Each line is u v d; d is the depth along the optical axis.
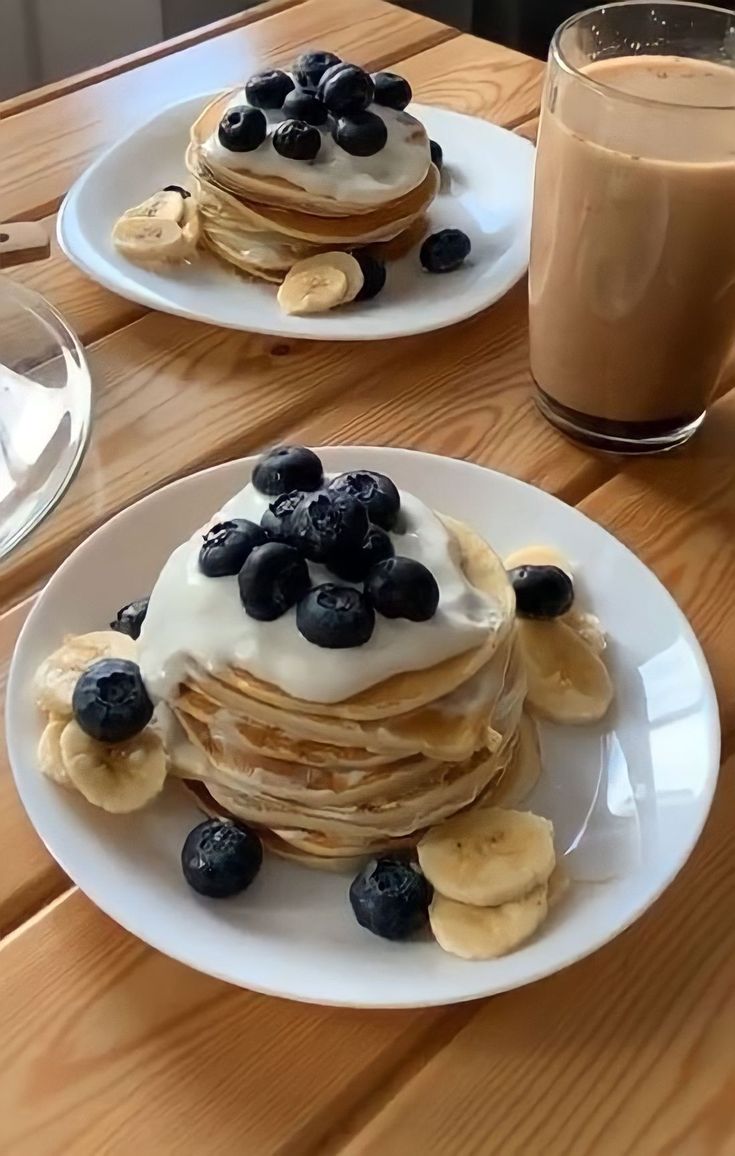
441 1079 0.27
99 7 1.03
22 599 0.37
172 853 0.30
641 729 0.33
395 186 0.48
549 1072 0.27
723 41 0.41
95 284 0.49
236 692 0.28
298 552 0.28
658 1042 0.27
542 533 0.37
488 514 0.38
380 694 0.28
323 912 0.29
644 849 0.30
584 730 0.33
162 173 0.54
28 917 0.29
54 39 1.03
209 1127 0.26
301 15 0.67
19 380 0.43
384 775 0.29
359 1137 0.26
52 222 0.52
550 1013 0.28
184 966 0.28
